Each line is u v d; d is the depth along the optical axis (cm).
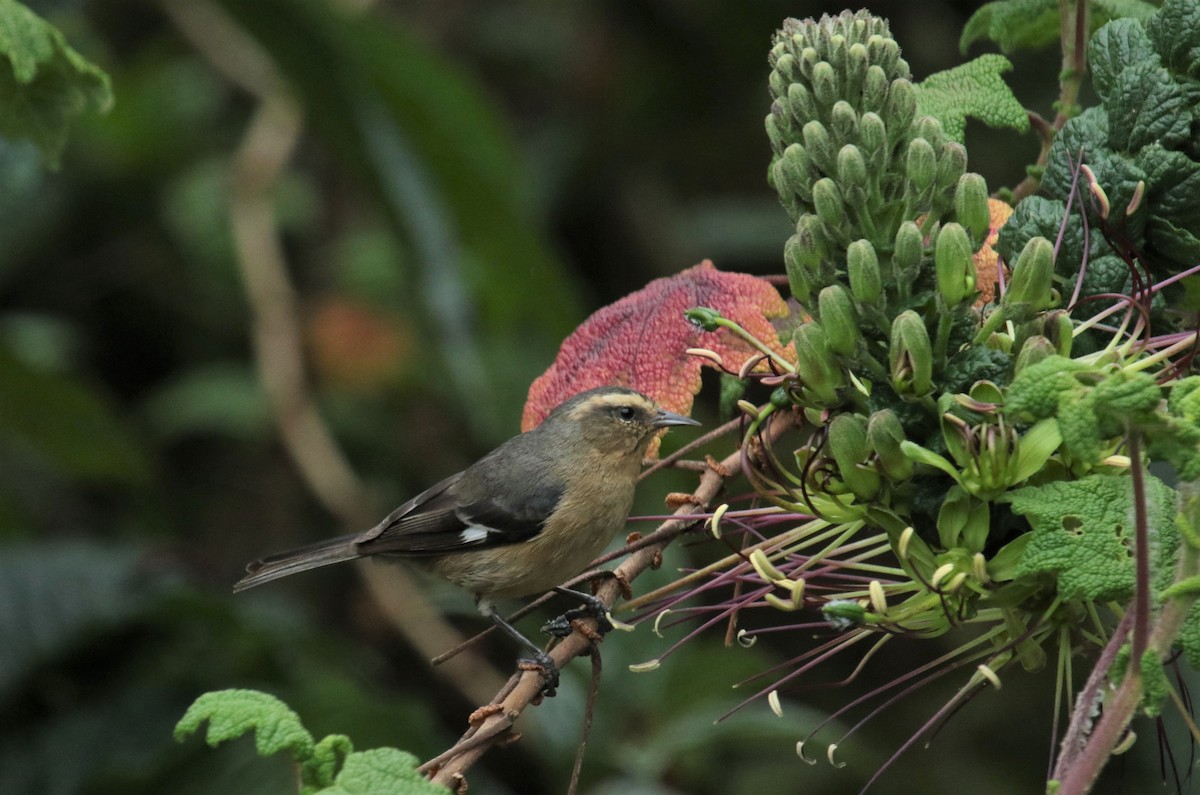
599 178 1698
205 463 1562
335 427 1509
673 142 1720
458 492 851
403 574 1252
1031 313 485
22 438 1327
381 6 1733
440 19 1742
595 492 830
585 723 549
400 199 1223
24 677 1092
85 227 1659
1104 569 429
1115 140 530
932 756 1284
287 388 1327
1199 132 521
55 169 764
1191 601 396
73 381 1236
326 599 1468
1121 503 440
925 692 1326
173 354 1659
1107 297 500
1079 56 609
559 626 601
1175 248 517
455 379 1317
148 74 1698
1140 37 538
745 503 621
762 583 551
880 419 470
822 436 510
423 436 1545
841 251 505
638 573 577
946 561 478
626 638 1099
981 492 461
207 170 1645
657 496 1180
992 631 499
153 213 1673
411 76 1148
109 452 1338
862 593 505
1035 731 1281
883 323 484
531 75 1744
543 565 840
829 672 1360
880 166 493
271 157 1415
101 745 1084
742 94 1700
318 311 1545
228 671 1149
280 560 868
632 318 633
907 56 1503
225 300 1652
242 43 1447
